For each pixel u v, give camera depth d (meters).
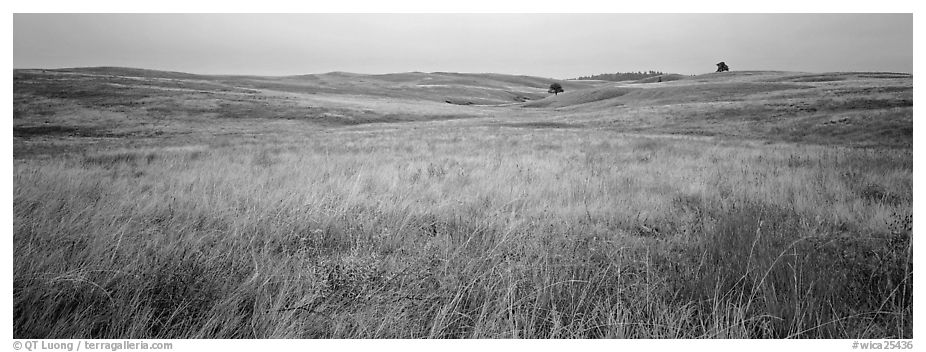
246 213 5.13
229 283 3.21
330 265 3.58
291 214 5.14
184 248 3.73
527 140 23.38
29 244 3.32
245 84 119.56
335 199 6.21
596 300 3.21
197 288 3.09
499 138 25.25
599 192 7.78
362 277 3.23
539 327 3.01
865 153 14.48
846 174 9.45
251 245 4.05
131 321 2.79
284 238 4.43
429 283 3.30
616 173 10.33
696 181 8.99
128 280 3.08
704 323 3.03
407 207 6.04
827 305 3.04
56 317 2.81
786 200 6.93
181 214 5.12
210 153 16.34
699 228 4.98
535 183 8.69
